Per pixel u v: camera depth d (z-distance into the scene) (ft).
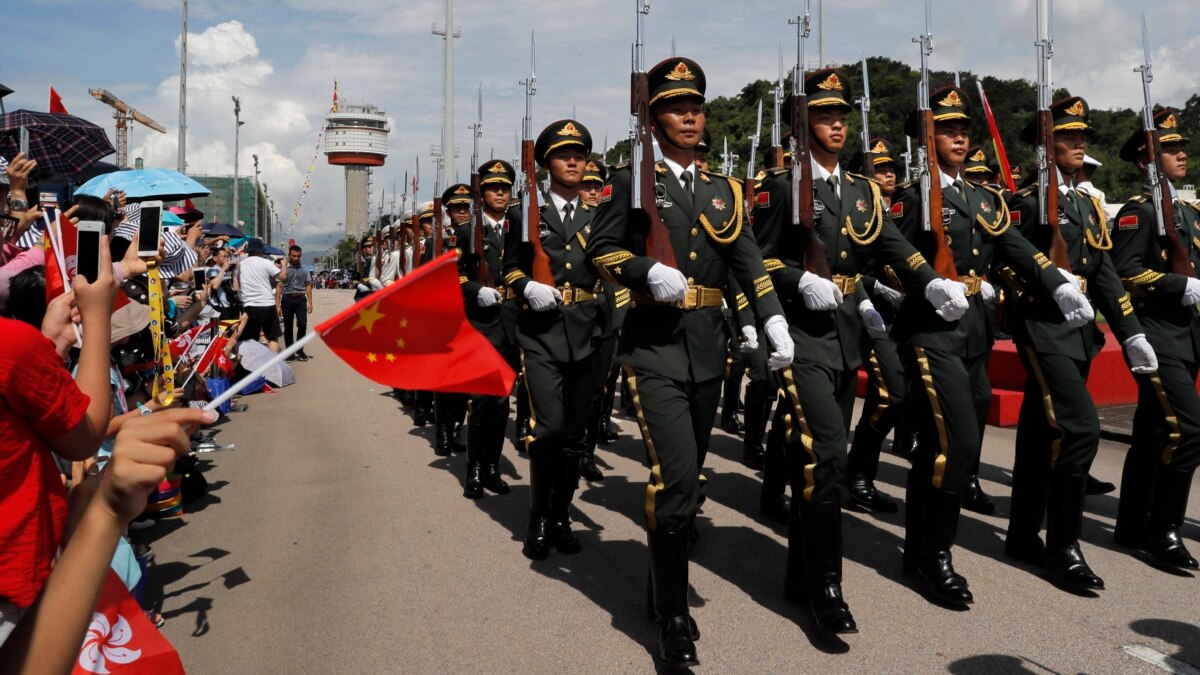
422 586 14.67
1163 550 15.46
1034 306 15.47
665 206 12.65
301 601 14.02
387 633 12.84
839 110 14.42
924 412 14.44
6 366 4.59
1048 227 15.79
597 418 21.84
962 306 13.65
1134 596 14.15
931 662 11.79
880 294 18.98
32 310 11.60
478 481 20.18
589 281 17.08
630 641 12.57
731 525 18.19
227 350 24.98
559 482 16.56
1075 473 14.51
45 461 4.88
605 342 16.93
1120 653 12.01
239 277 39.58
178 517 18.44
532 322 16.93
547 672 11.60
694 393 12.83
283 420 30.09
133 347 15.93
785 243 14.07
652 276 11.84
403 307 5.63
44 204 13.43
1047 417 14.97
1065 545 14.61
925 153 15.16
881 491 20.61
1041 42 16.12
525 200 17.44
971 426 13.97
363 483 21.39
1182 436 15.37
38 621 3.97
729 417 27.78
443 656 12.08
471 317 21.26
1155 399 15.87
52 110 31.27
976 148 25.54
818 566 12.67
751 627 13.01
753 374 22.38
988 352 16.30
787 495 20.88
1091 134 16.79
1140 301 16.57
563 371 16.75
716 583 14.87
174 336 19.74
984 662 11.77
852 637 12.61
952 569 13.96
